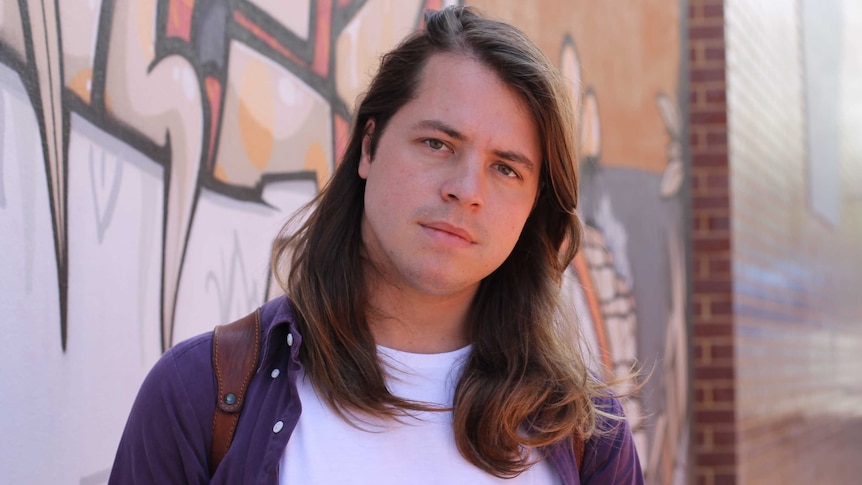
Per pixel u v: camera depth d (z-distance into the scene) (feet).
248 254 9.07
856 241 38.34
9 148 6.22
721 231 19.33
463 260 5.01
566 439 5.50
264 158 9.30
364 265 5.39
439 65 5.14
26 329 6.35
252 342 5.05
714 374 19.15
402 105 5.19
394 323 5.37
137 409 4.93
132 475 4.91
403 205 4.99
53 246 6.63
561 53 15.62
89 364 6.98
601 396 5.82
